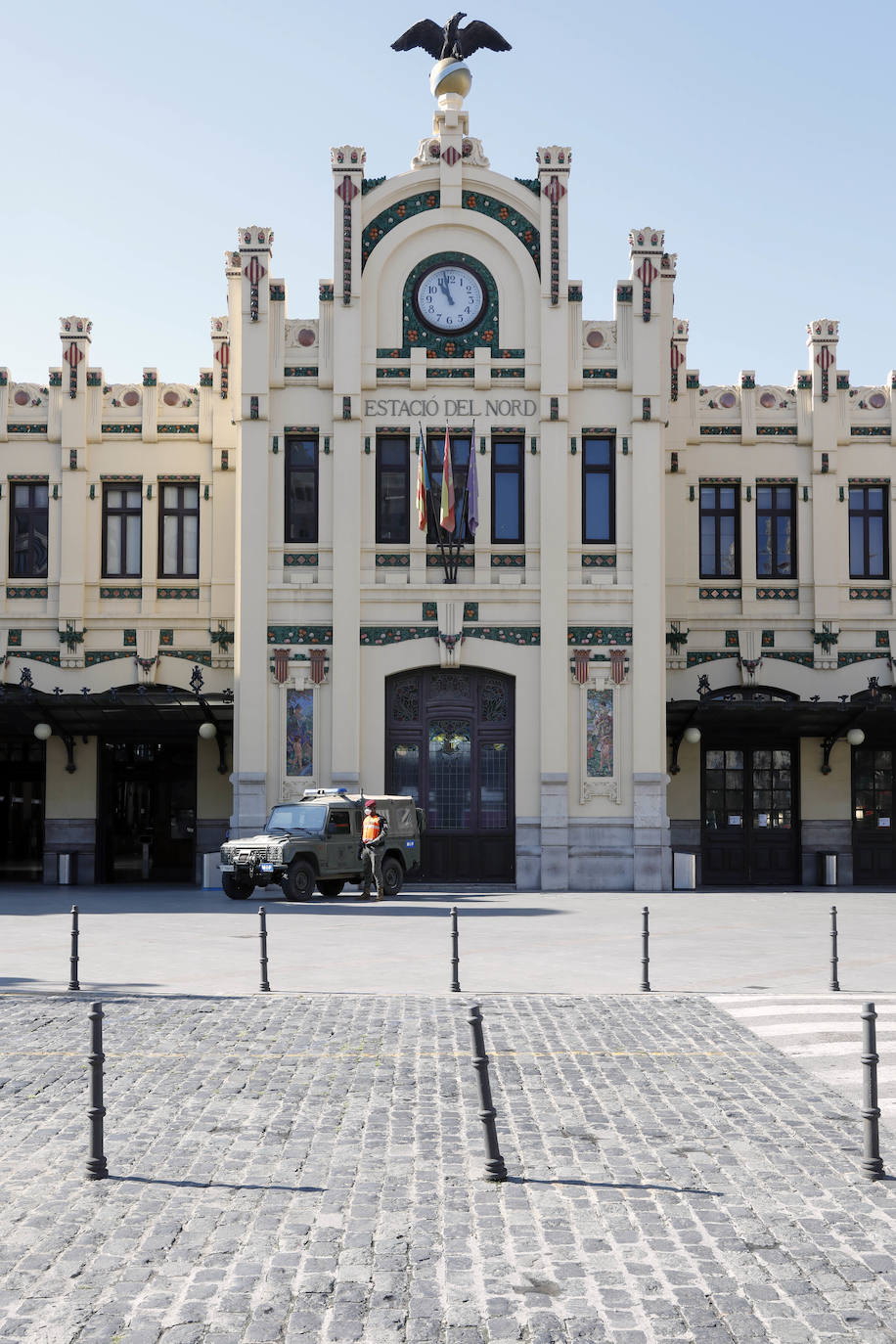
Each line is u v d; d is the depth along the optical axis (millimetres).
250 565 32062
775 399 35938
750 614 35531
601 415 32656
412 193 33156
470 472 32344
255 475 32219
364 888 28719
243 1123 9859
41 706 32312
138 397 35344
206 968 17812
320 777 31844
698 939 21500
